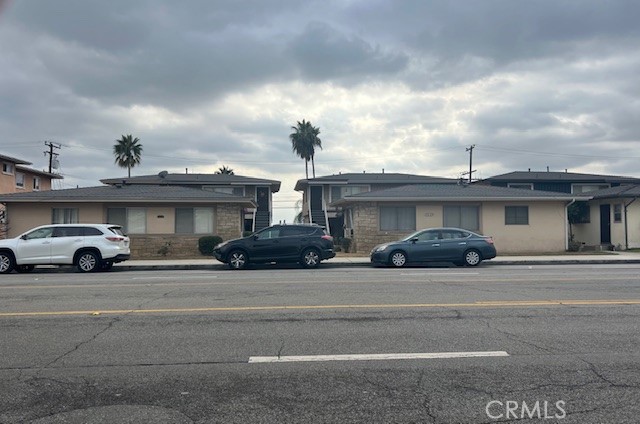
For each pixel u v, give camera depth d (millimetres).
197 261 23125
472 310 9320
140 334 7625
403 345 6930
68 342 7191
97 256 18781
